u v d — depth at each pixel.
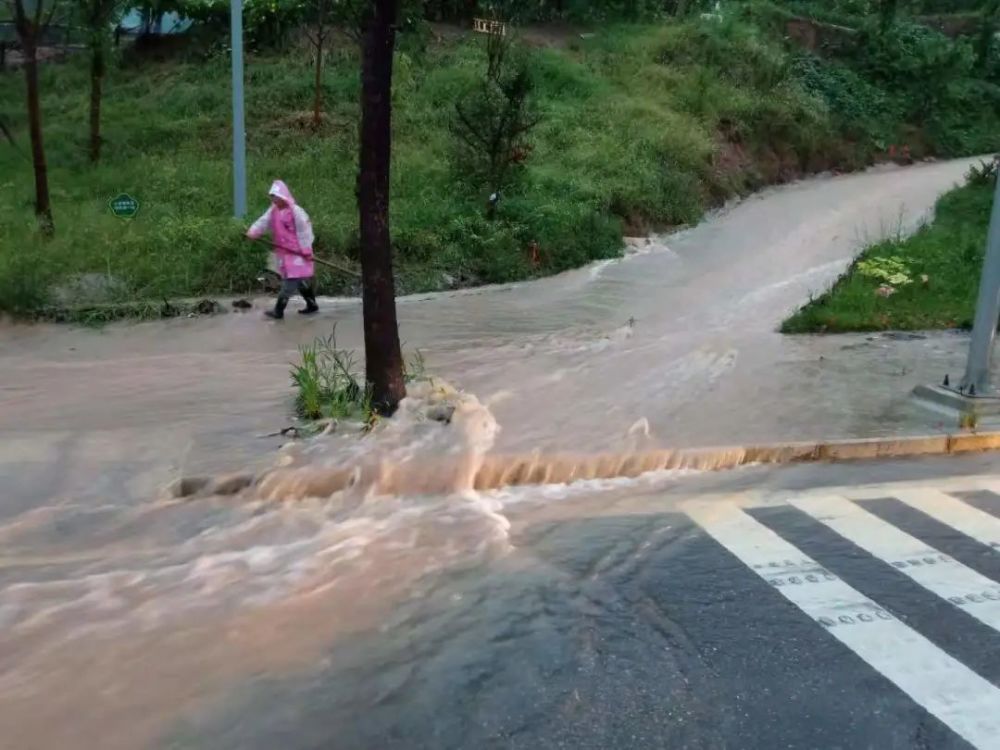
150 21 22.80
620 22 27.25
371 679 3.99
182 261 12.10
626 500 6.16
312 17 21.83
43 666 4.05
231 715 3.72
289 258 10.80
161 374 8.59
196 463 6.17
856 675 4.04
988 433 7.29
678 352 9.78
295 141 17.59
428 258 13.55
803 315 11.06
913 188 21.66
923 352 9.90
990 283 7.80
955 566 5.18
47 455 6.33
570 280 13.88
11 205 13.88
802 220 18.20
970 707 3.80
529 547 5.37
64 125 18.47
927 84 27.92
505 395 8.05
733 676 4.03
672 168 19.06
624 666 4.11
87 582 4.82
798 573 5.07
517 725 3.67
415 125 18.44
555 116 19.77
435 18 24.47
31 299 10.62
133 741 3.55
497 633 4.38
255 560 5.11
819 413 7.72
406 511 5.88
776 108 23.48
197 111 19.02
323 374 7.84
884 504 6.14
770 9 28.84
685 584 4.92
